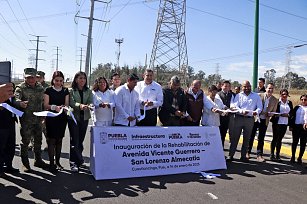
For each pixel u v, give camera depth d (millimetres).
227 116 7945
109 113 6684
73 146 6168
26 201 4598
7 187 5164
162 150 6395
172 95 7242
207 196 5129
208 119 7723
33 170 6176
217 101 7883
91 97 6516
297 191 5617
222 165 7031
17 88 5895
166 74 36219
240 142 10852
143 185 5574
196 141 6812
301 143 7953
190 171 6621
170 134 6527
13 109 5184
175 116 7238
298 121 7910
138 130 6215
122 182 5688
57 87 6102
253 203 4910
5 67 3625
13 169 5988
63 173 6059
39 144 6336
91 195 4949
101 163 5805
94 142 5840
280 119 8016
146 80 7035
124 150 6039
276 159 8172
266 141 11047
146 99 6992
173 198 4957
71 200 4699
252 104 7684
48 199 4707
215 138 7070
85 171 6281
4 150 5887
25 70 5914
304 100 7961
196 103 7484
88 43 24609
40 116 6023
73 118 5707
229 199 5031
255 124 8117
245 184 5910
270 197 5227
